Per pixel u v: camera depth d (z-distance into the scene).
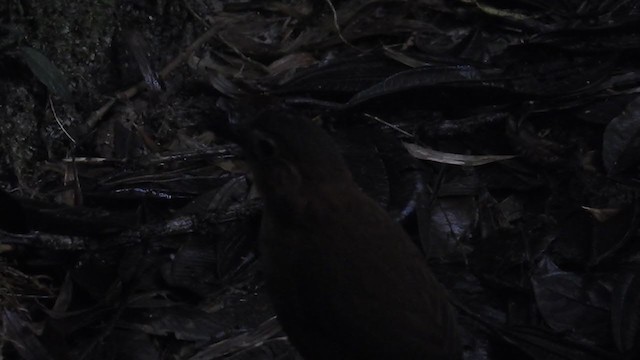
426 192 6.21
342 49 7.12
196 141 6.55
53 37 6.42
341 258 4.43
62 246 5.78
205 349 5.52
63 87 6.09
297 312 4.51
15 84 6.26
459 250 6.04
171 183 6.26
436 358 4.39
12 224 5.73
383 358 4.39
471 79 6.69
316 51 7.11
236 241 5.96
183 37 6.93
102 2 6.59
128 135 6.50
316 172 4.56
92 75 6.58
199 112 6.68
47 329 5.44
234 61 6.96
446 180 6.36
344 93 6.76
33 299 5.68
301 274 4.46
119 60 6.68
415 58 6.86
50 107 6.35
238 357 5.48
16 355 5.45
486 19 7.27
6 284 5.62
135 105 6.63
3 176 6.19
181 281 5.79
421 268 4.55
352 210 4.54
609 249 5.90
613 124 6.41
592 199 6.20
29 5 6.35
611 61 6.86
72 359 5.39
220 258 5.90
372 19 7.22
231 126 4.72
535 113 6.68
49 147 6.34
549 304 5.72
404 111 6.73
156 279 5.79
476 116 6.62
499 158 6.41
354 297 4.38
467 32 7.25
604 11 7.21
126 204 6.20
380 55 6.87
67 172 6.25
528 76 6.77
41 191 6.20
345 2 7.29
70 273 5.74
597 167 6.40
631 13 7.22
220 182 6.29
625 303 5.59
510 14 7.25
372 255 4.44
